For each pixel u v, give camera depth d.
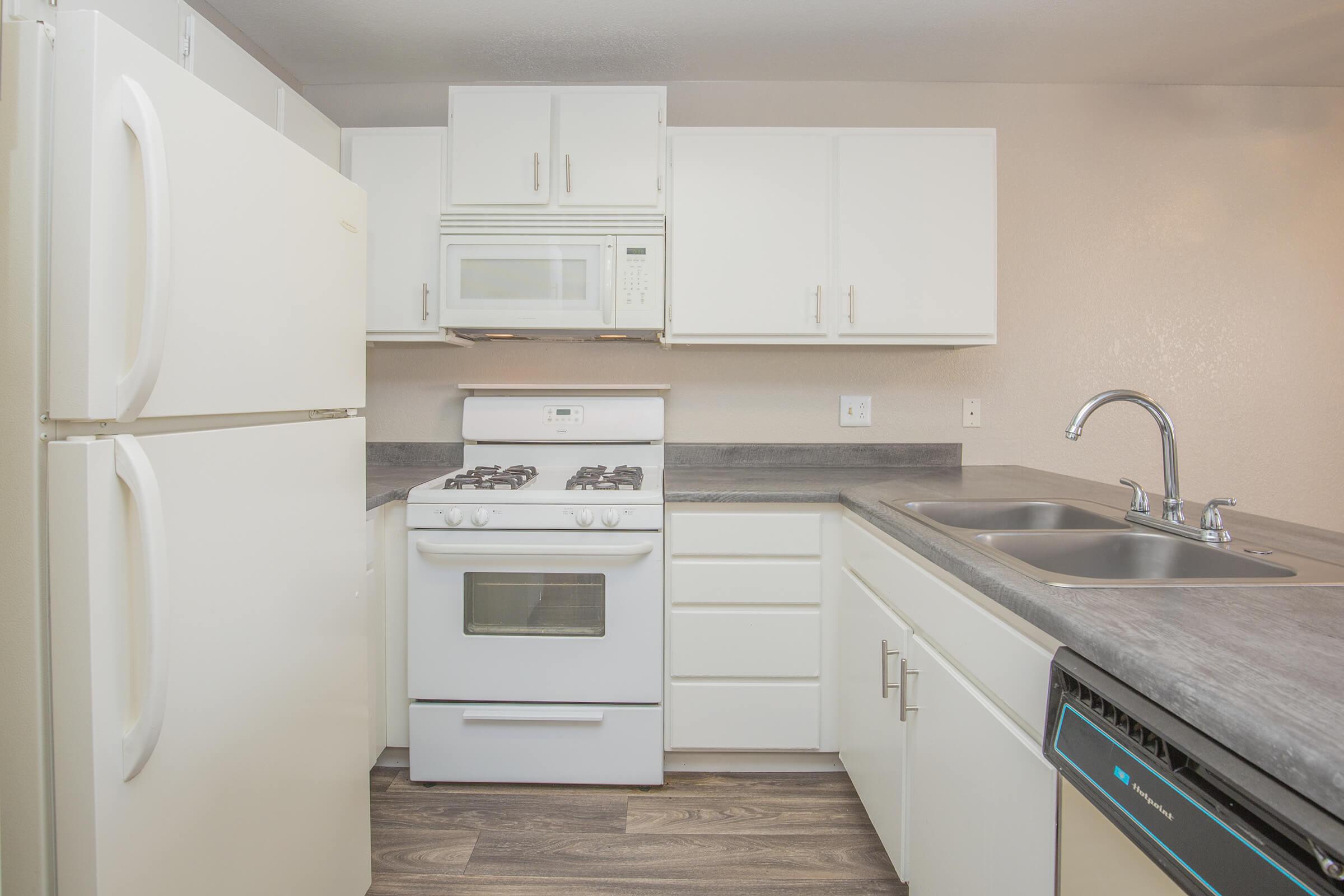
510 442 2.35
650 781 1.89
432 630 1.88
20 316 0.72
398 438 2.47
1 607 0.73
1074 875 0.81
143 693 0.76
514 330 2.19
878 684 1.56
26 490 0.72
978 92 2.39
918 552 1.28
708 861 1.61
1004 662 0.98
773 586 1.91
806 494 1.87
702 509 1.90
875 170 2.09
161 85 0.79
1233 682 0.61
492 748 1.90
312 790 1.17
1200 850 0.58
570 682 1.88
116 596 0.76
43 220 0.72
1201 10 1.94
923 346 2.20
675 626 1.92
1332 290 2.41
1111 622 0.77
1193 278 2.41
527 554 1.81
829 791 1.91
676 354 2.44
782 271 2.10
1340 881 0.47
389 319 2.12
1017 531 1.30
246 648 0.97
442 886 1.53
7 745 0.73
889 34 2.08
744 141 2.09
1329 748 0.49
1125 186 2.40
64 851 0.74
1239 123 2.39
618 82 2.39
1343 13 1.95
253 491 0.99
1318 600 0.87
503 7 1.95
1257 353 2.42
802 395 2.44
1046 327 2.42
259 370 0.99
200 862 0.88
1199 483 2.42
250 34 2.10
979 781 1.05
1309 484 2.42
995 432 2.45
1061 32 2.06
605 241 2.08
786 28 2.05
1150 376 2.42
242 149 0.94
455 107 2.08
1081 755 0.75
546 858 1.62
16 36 0.71
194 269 0.84
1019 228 2.41
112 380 0.74
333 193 1.22
